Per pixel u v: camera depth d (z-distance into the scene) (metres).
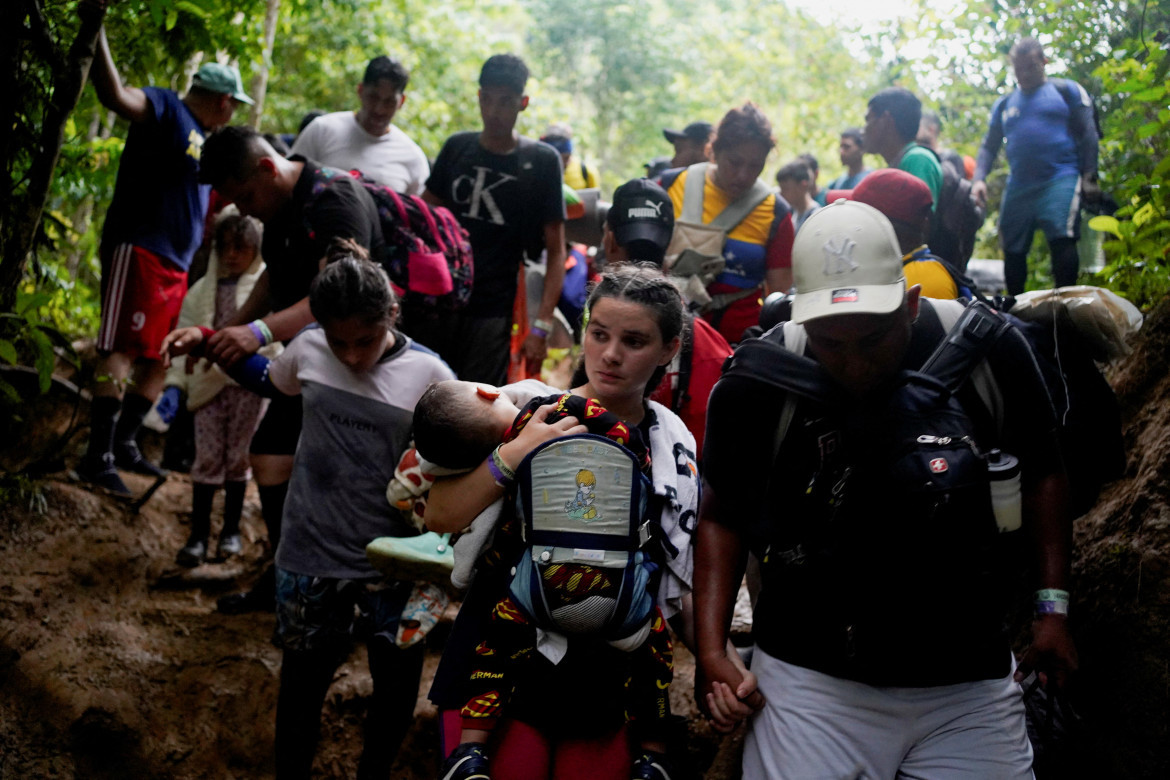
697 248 3.91
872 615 2.00
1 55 3.64
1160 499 2.73
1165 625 2.54
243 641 3.98
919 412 1.98
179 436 5.07
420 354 3.07
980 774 2.04
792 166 5.72
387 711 2.99
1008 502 1.99
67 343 4.18
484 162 4.33
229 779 3.67
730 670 2.15
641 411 2.18
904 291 1.93
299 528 2.99
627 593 1.96
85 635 3.89
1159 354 3.25
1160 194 3.54
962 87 6.09
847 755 2.06
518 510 2.03
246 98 4.69
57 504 4.24
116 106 4.20
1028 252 5.28
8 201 3.82
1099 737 2.61
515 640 2.00
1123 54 4.01
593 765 2.06
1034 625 2.17
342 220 3.35
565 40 20.30
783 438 2.07
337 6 9.45
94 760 3.67
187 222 4.50
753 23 16.64
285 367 3.13
